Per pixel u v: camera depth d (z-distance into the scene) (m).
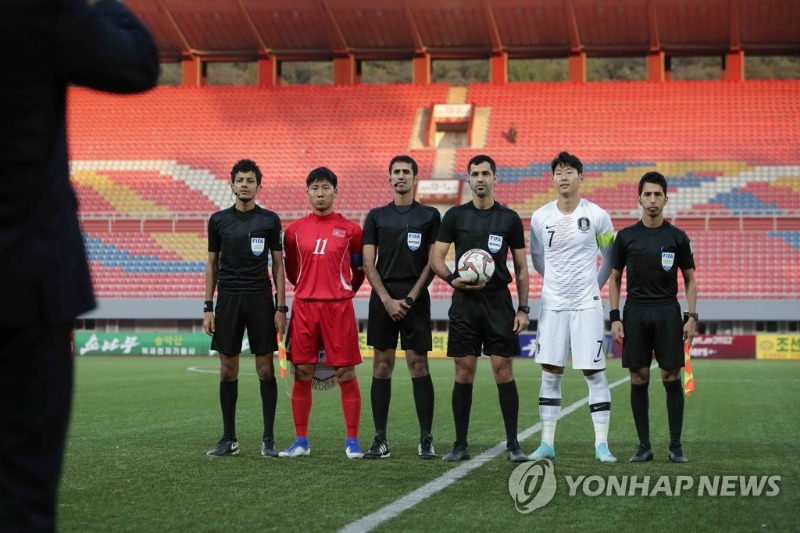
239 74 70.62
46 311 2.32
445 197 32.72
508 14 33.84
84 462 6.66
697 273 29.27
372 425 9.42
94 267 31.38
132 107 37.47
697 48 35.41
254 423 9.64
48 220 2.33
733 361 24.91
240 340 7.12
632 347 6.78
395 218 7.10
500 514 4.65
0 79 2.17
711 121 34.62
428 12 34.19
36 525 2.39
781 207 31.22
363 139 35.72
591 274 6.85
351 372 7.02
